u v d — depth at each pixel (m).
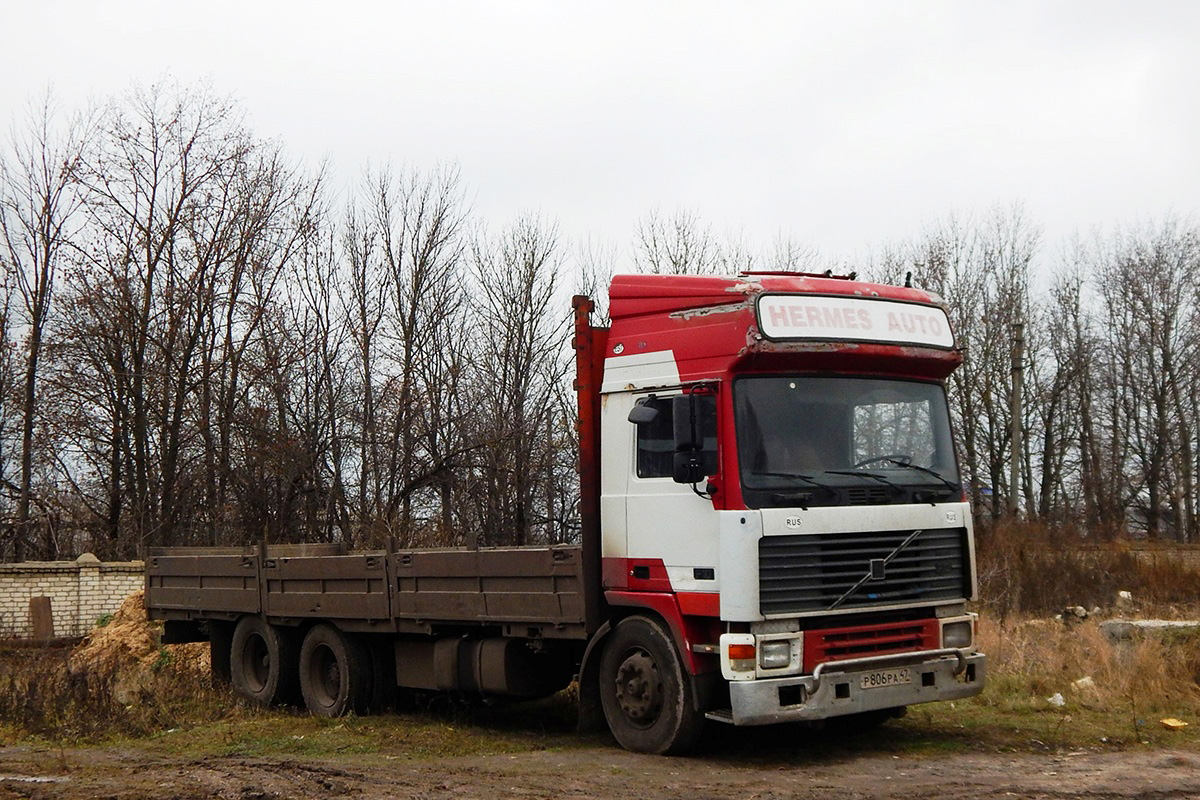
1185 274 41.62
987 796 7.30
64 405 29.89
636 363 9.09
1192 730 9.64
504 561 9.82
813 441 8.48
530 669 10.05
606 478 9.23
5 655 20.38
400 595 10.97
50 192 31.92
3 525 29.84
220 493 29.55
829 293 8.71
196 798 7.64
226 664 14.24
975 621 9.13
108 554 28.80
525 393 30.38
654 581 8.73
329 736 10.45
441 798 7.46
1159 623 13.25
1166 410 41.56
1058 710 10.61
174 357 30.31
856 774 8.05
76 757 9.60
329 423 29.31
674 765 8.41
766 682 7.93
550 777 8.12
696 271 33.22
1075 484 41.25
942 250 39.69
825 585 8.29
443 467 27.70
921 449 9.04
